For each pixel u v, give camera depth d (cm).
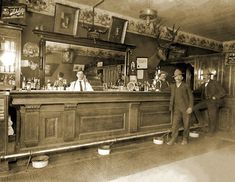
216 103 616
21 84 449
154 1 510
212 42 885
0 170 325
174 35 706
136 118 499
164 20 654
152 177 325
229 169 360
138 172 342
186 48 788
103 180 312
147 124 529
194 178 324
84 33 553
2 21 402
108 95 444
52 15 502
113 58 588
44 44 478
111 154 426
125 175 330
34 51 476
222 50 923
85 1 524
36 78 479
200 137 583
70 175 326
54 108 387
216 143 525
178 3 519
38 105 366
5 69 412
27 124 359
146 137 529
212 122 619
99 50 563
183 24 691
